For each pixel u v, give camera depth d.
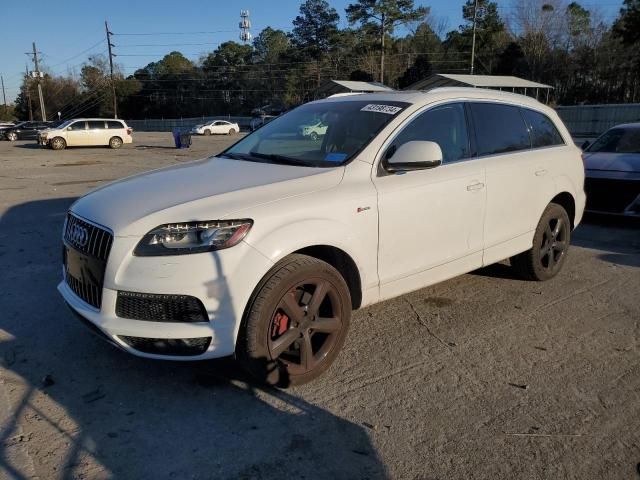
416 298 5.04
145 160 21.39
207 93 97.94
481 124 4.66
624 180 7.72
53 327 4.30
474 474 2.71
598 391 3.48
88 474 2.66
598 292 5.25
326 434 3.01
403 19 71.06
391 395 3.40
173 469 2.71
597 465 2.78
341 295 3.53
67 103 92.50
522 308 4.82
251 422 3.10
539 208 5.12
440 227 4.14
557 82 62.62
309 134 4.25
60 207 9.78
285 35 101.25
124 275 3.04
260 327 3.18
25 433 2.96
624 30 52.28
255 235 3.13
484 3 69.50
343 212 3.51
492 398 3.39
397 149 3.84
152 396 3.34
